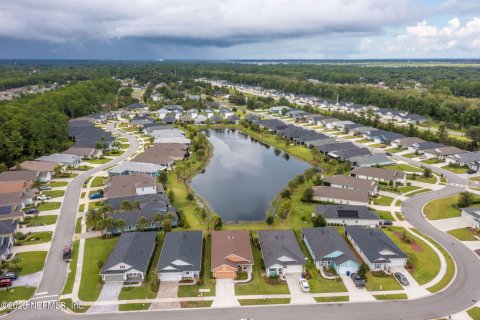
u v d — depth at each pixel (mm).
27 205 97812
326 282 65875
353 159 135125
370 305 59844
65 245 77875
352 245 78125
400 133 178125
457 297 61844
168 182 117625
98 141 154750
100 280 66000
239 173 133375
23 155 138125
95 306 59281
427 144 152625
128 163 125188
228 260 68938
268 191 115188
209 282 65688
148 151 143000
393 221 90188
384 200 103000
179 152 144250
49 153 144750
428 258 73812
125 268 66250
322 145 156125
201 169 136875
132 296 61781
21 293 62281
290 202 94500
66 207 97000
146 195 99062
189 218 91438
